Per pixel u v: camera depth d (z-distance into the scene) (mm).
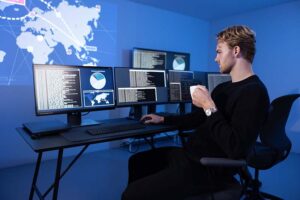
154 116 1854
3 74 2666
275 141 1828
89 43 3227
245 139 1057
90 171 2740
